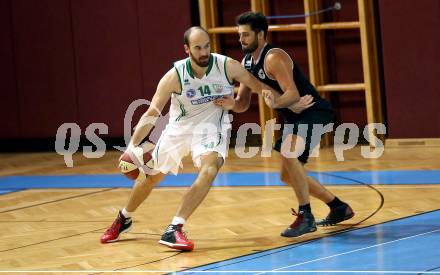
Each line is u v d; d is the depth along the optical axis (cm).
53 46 1734
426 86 1505
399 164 1388
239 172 1423
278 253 933
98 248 1009
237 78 976
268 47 987
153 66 1681
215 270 879
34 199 1328
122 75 1703
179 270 889
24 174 1548
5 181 1494
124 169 998
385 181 1271
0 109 1789
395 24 1506
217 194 1265
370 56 1547
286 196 1221
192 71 963
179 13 1648
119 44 1697
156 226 1101
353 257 895
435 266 841
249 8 1669
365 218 1066
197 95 971
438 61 1491
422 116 1516
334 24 1566
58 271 921
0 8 1752
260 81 1000
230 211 1155
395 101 1528
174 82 968
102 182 1423
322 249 937
